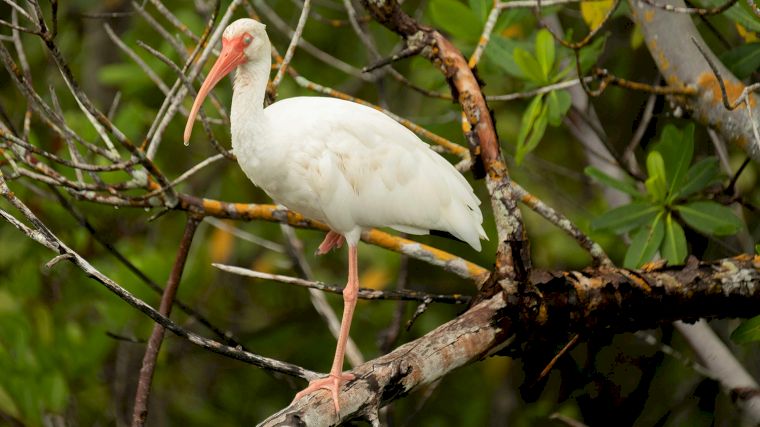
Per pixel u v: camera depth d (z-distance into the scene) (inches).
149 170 349.4
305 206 362.6
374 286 578.2
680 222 418.3
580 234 373.7
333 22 486.9
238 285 618.8
